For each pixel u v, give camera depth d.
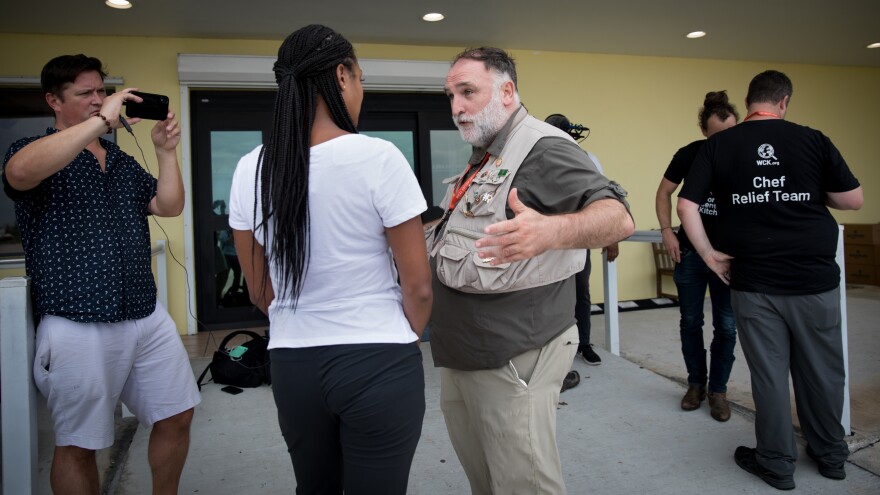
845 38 5.70
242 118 5.09
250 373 3.43
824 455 2.27
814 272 2.14
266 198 1.13
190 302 4.95
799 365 2.25
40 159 1.45
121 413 3.08
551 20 4.84
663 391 3.29
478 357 1.52
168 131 1.81
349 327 1.12
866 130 7.21
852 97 7.11
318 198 1.09
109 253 1.66
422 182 5.56
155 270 4.89
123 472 2.42
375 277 1.15
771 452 2.22
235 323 5.19
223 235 5.13
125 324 1.71
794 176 2.15
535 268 1.45
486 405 1.55
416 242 1.15
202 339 4.80
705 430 2.76
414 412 1.17
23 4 3.99
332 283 1.12
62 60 1.71
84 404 1.63
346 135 1.13
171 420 1.87
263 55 4.87
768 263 2.18
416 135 5.59
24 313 1.60
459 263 1.47
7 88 4.55
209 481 2.36
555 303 1.53
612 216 1.23
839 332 2.19
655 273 6.19
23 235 1.64
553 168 1.42
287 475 2.41
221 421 2.97
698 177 2.33
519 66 5.73
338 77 1.15
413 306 1.19
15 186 1.52
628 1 4.46
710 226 2.82
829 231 2.16
